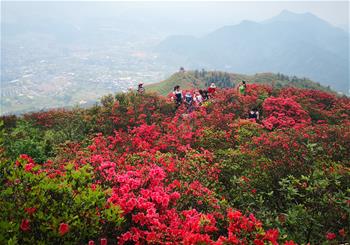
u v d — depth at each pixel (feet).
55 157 37.88
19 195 18.04
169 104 65.82
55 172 25.18
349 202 24.44
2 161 21.20
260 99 70.38
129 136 46.29
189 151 39.65
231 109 65.21
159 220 21.03
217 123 53.26
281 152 35.50
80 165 28.96
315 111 66.13
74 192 19.69
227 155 37.50
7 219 16.28
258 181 30.17
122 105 61.72
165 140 44.98
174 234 19.33
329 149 38.29
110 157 33.53
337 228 24.21
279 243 20.98
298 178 30.45
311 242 22.76
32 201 17.25
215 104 68.03
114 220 18.24
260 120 59.82
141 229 20.66
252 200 27.61
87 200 18.33
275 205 27.76
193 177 31.14
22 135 45.78
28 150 38.68
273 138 40.16
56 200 18.60
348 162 34.88
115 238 19.58
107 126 54.54
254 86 82.17
